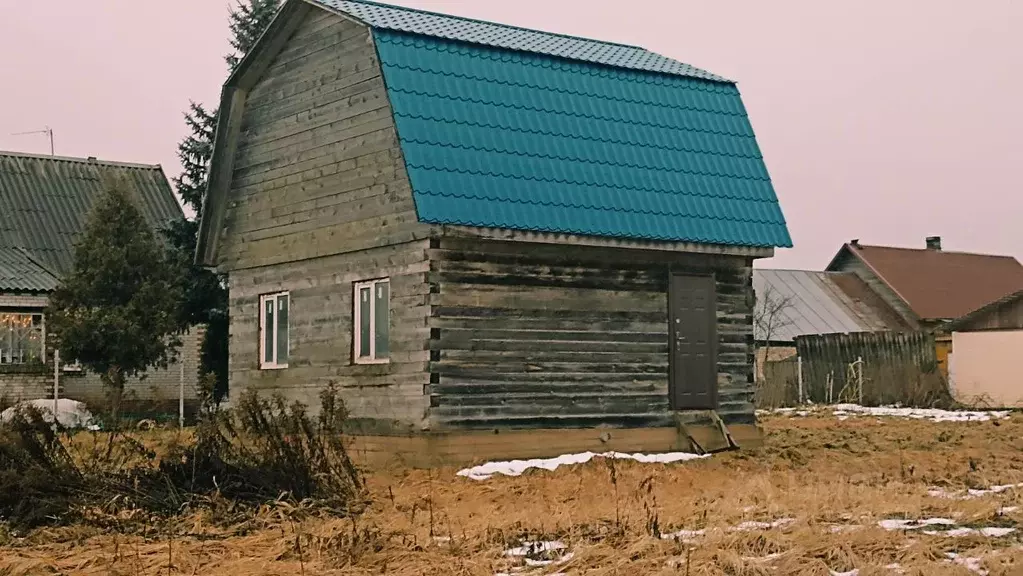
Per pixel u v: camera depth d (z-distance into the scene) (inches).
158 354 1312.7
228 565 511.8
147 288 1299.2
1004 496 661.9
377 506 657.0
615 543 530.9
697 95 962.1
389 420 824.9
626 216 855.1
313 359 906.7
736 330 940.0
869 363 1688.0
